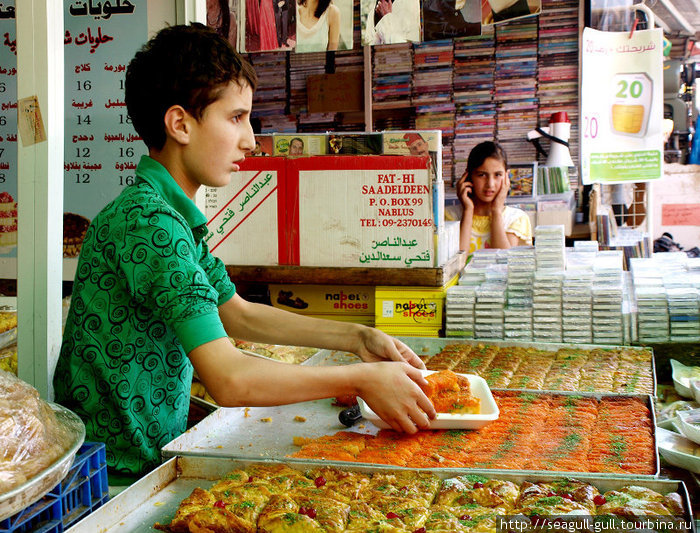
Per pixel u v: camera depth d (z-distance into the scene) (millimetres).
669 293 2699
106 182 3006
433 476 1537
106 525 1368
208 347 1449
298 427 2002
